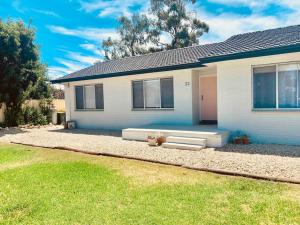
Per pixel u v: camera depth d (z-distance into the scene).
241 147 9.23
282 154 8.06
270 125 9.69
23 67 18.98
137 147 9.91
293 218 4.11
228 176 6.25
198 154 8.43
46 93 21.72
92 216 4.36
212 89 13.39
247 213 4.30
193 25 35.03
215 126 11.91
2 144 11.80
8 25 18.25
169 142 10.08
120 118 15.33
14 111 19.31
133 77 14.48
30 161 8.20
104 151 9.37
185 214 4.33
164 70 12.78
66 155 9.01
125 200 4.95
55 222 4.20
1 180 6.29
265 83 9.77
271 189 5.28
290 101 9.35
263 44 9.77
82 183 5.95
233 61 10.14
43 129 17.56
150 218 4.23
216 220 4.11
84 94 16.98
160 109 13.68
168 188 5.50
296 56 9.02
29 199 5.12
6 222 4.24
